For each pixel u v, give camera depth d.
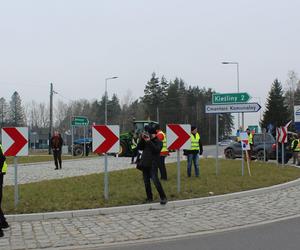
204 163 23.81
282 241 7.82
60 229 8.85
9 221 9.59
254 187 14.29
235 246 7.51
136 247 7.53
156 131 11.41
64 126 103.56
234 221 9.61
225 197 12.52
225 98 17.66
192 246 7.54
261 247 7.41
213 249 7.34
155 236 8.29
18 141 10.72
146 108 101.56
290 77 96.75
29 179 17.45
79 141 41.81
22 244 7.75
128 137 35.03
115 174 17.50
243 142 17.22
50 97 54.50
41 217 9.80
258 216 10.16
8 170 22.25
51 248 7.51
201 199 11.89
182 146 12.77
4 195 12.02
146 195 12.05
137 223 9.38
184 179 15.64
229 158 31.77
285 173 19.00
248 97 17.28
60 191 12.77
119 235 8.36
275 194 13.65
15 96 114.75
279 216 10.19
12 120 114.75
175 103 102.94
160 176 16.06
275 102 93.06
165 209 10.98
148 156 11.30
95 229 8.84
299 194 13.69
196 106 108.31
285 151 28.69
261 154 29.83
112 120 110.06
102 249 7.43
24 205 10.69
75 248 7.51
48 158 32.91
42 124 109.88
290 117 94.38
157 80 101.69
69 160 30.84
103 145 11.59
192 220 9.70
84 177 16.58
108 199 11.48
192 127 16.42
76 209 10.41
